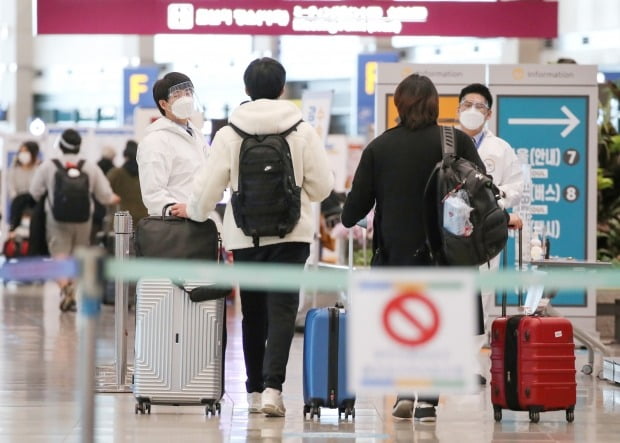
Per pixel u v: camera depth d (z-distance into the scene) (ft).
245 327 52.42
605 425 50.26
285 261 50.08
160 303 51.34
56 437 45.73
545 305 65.16
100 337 87.04
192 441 44.93
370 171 49.32
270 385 50.03
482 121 64.08
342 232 94.73
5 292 136.77
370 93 145.28
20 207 117.80
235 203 49.57
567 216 86.28
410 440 45.88
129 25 106.11
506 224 46.88
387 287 26.53
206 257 50.52
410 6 106.32
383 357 26.53
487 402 57.11
